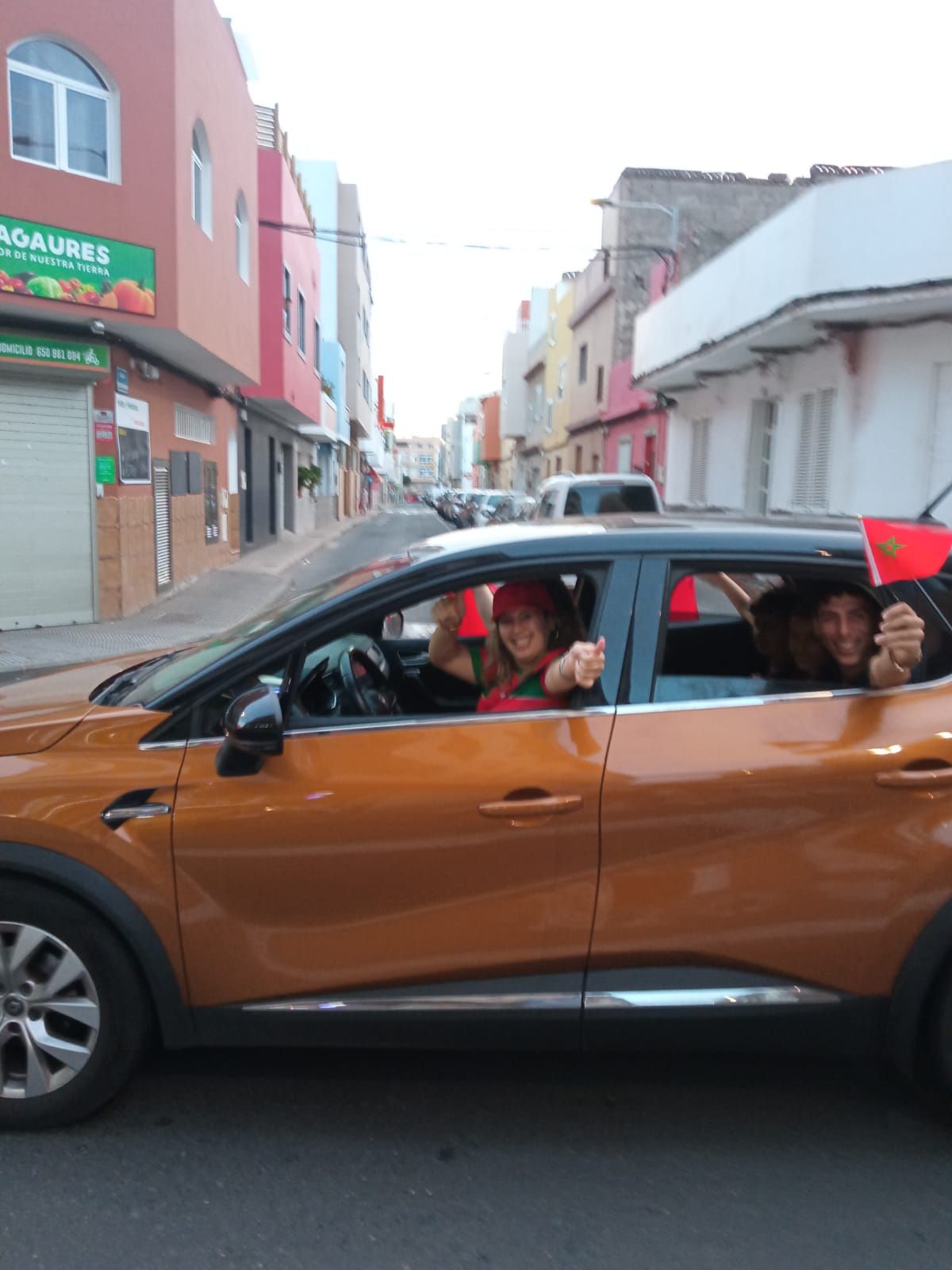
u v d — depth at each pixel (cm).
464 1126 299
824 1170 281
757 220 2667
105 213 1109
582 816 273
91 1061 284
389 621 413
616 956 278
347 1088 316
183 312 1208
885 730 281
